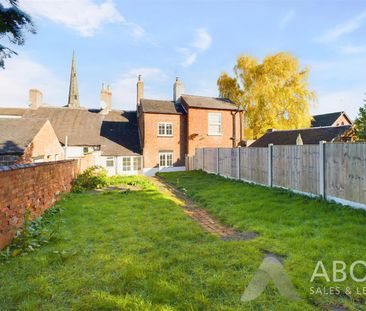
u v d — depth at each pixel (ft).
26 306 8.27
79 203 25.22
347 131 50.16
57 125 75.10
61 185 28.53
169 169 75.36
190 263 11.43
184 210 23.36
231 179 42.27
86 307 8.22
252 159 36.70
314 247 12.79
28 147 36.63
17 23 14.28
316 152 24.72
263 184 33.94
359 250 12.19
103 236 15.12
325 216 18.33
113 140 75.51
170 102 82.94
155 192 32.42
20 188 15.87
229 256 12.12
